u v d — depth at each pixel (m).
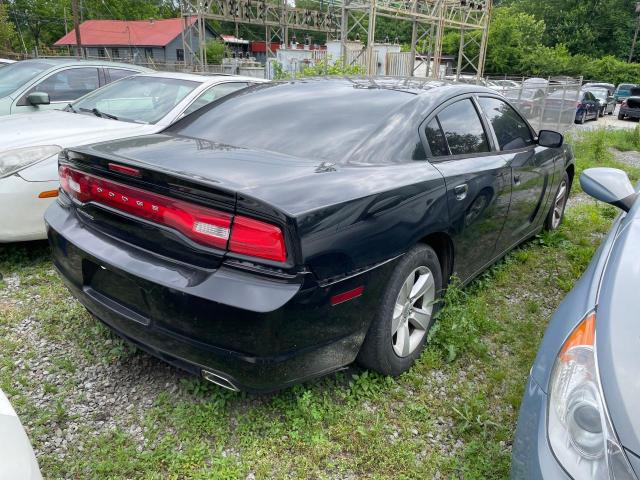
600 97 29.28
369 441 2.34
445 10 22.77
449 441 2.39
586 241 4.95
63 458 2.20
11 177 3.80
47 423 2.39
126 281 2.27
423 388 2.73
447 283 3.19
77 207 2.61
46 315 3.28
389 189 2.42
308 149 2.70
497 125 3.73
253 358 2.02
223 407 2.50
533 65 53.69
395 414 2.54
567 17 67.00
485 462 2.24
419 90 3.24
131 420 2.43
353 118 2.91
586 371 1.53
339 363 2.34
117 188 2.29
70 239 2.52
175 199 2.10
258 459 2.23
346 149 2.68
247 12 25.45
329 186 2.23
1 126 4.43
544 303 3.80
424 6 21.25
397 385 2.73
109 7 68.25
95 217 2.48
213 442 2.32
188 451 2.23
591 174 2.74
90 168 2.43
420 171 2.72
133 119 5.09
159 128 4.86
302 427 2.39
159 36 55.59
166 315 2.13
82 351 2.95
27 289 3.66
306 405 2.43
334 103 3.10
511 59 54.72
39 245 4.40
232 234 1.98
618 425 1.36
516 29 55.59
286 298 1.96
